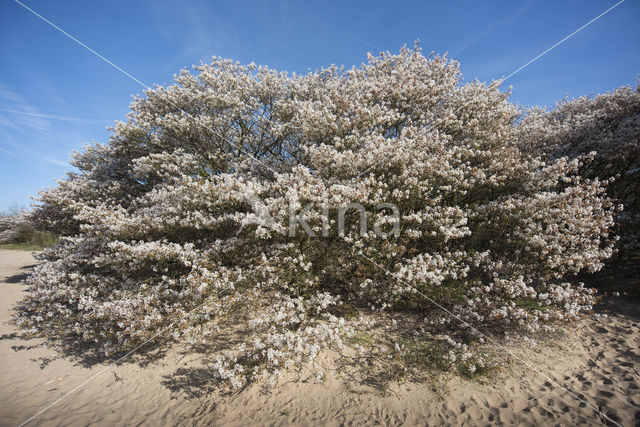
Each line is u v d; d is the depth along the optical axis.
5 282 11.18
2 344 6.09
